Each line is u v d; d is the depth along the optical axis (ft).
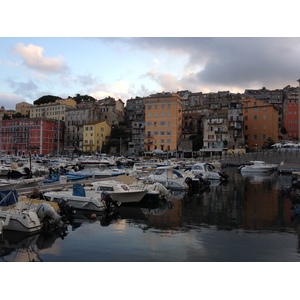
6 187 99.45
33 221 54.34
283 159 253.24
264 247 48.21
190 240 51.72
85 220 65.82
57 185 99.50
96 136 398.21
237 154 276.21
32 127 413.39
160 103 355.77
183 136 368.89
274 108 357.41
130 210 76.59
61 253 45.34
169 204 84.89
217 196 98.63
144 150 362.53
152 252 45.83
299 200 83.71
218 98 472.03
